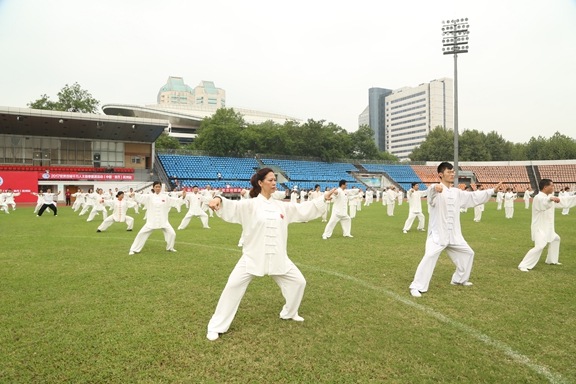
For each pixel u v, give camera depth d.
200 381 3.00
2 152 35.78
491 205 31.97
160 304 4.87
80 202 24.61
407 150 128.25
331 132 57.03
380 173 54.75
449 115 120.31
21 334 3.90
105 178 36.62
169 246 8.90
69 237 11.28
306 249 9.27
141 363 3.29
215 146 47.56
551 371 3.19
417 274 5.46
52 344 3.66
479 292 5.49
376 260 7.86
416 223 16.50
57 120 33.41
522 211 24.08
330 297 5.22
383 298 5.18
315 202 4.31
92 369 3.19
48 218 18.50
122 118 34.69
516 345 3.67
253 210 4.11
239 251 8.92
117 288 5.61
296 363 3.30
